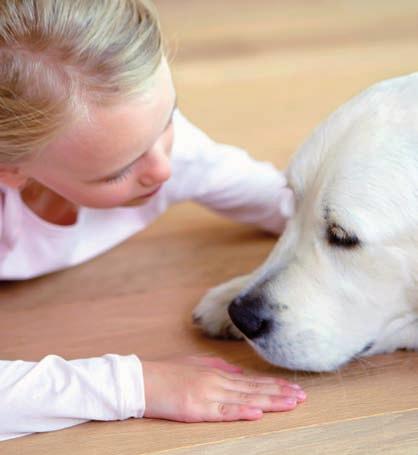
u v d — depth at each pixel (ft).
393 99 5.08
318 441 4.65
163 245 6.98
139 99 4.76
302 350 5.04
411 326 5.27
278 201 6.56
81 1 4.71
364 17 12.26
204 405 4.80
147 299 6.22
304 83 9.95
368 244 4.82
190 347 5.65
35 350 5.62
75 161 4.90
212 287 6.35
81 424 4.87
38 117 4.69
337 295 5.02
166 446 4.66
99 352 5.58
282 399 4.90
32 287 6.39
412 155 4.82
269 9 12.80
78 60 4.64
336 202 4.85
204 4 13.10
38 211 6.03
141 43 4.82
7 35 4.61
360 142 4.94
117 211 6.57
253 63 10.62
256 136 8.61
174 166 6.23
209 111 9.29
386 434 4.68
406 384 5.09
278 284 5.11
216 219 7.39
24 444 4.74
